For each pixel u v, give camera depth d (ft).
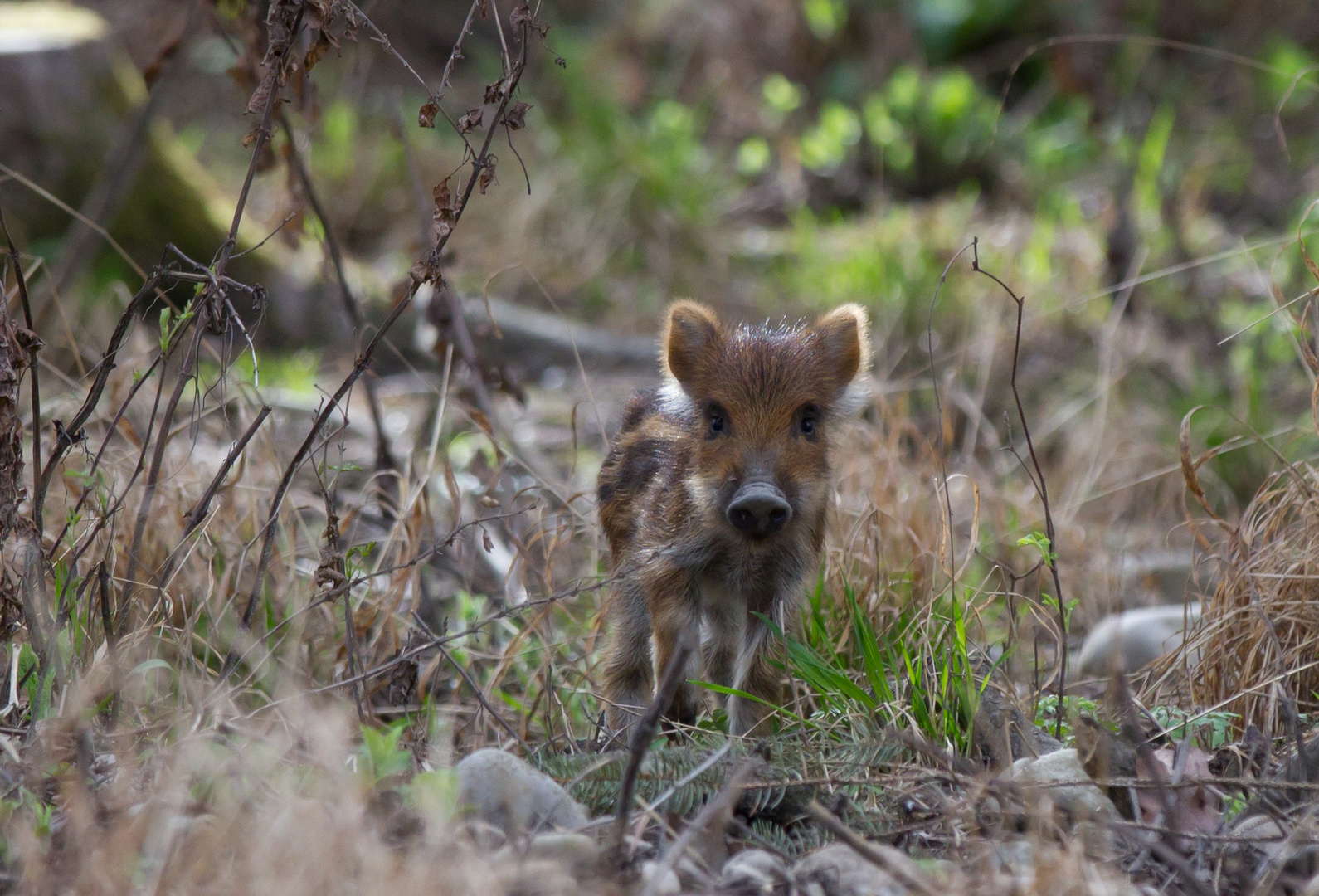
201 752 20.54
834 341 30.91
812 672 27.32
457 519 33.01
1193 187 67.72
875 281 59.11
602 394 55.93
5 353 24.76
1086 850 20.48
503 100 27.25
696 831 19.24
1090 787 22.40
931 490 37.35
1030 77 82.74
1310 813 20.81
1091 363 52.54
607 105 78.48
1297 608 28.94
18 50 54.08
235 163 76.13
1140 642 32.73
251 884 17.20
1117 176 60.80
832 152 73.92
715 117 84.74
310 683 28.04
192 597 30.71
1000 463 45.16
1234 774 24.53
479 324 46.83
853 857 20.18
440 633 31.89
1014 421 50.19
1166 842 21.30
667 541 29.48
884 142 72.54
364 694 26.61
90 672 23.94
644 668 30.99
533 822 20.93
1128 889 19.21
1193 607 35.19
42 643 24.40
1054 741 25.99
